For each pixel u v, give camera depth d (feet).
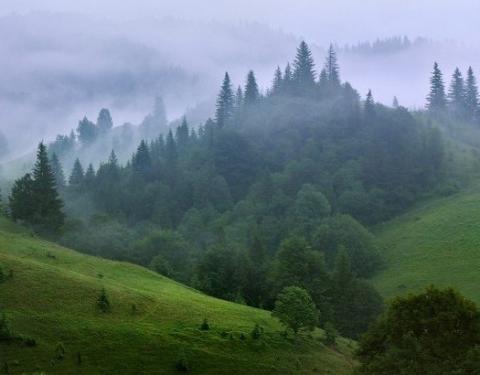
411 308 180.45
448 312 172.24
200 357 205.36
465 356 158.61
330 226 471.62
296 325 244.22
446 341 166.30
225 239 468.75
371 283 382.63
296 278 337.72
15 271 239.09
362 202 548.31
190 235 520.01
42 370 178.09
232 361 208.54
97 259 337.52
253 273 373.81
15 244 310.45
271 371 208.64
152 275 332.60
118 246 449.48
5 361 178.19
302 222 500.33
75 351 191.72
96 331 206.39
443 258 404.57
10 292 219.20
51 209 428.15
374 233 517.14
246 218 538.47
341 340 279.90
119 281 288.30
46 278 241.55
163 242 453.17
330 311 315.17
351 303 323.57
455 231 443.32
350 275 337.31
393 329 178.50
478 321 170.19
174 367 195.93
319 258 350.64
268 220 515.91
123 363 191.62
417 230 478.59
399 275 404.98
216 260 388.37
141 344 204.74
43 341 192.85
